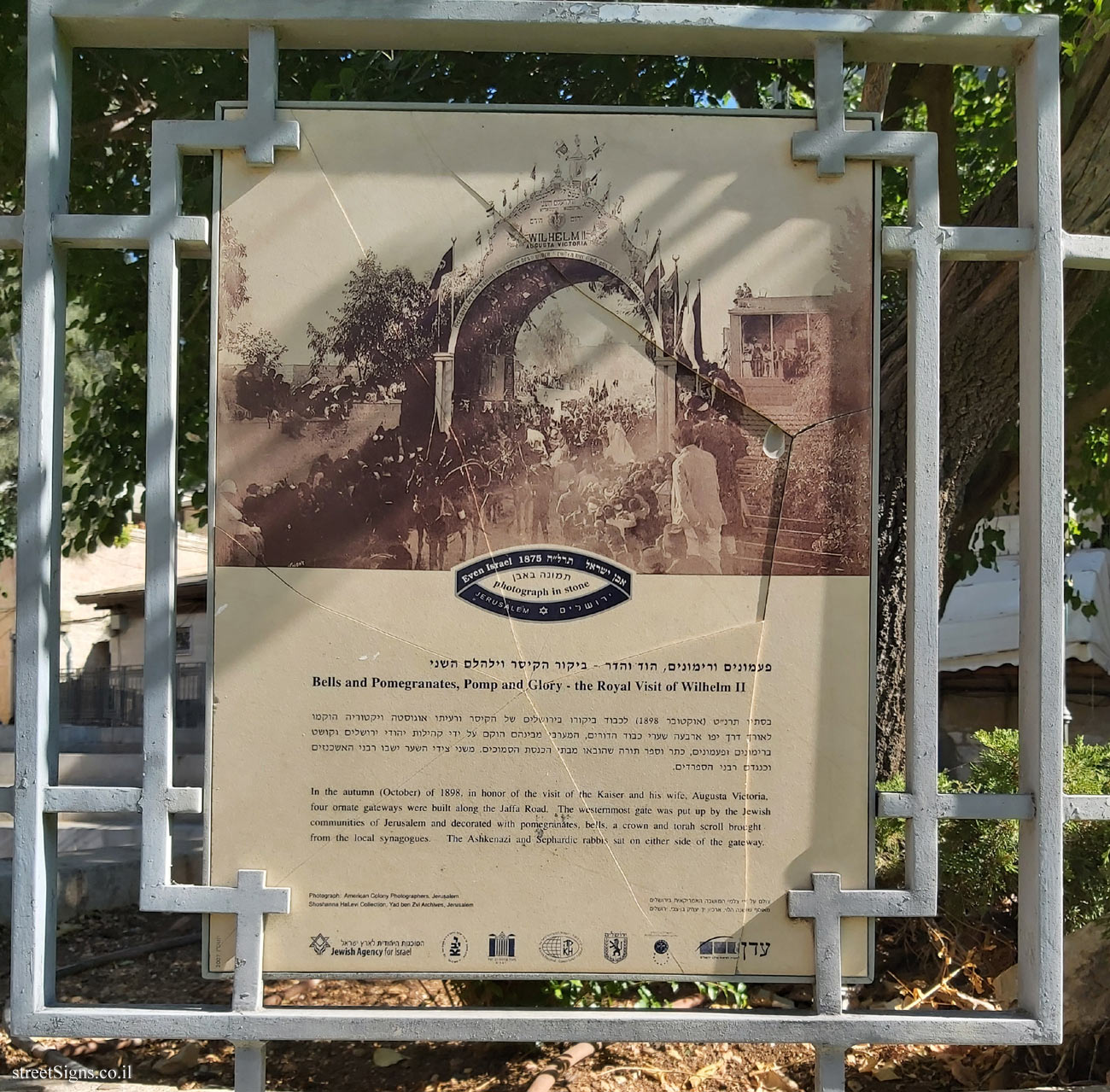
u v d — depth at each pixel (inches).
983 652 464.8
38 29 98.9
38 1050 133.3
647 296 98.4
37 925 94.8
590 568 97.3
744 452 98.1
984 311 166.9
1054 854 96.1
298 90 167.9
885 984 146.9
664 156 99.3
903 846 150.5
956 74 239.3
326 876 96.0
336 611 96.9
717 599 97.3
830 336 98.3
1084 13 147.9
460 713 96.7
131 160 187.2
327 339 98.0
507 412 97.9
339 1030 93.1
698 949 96.2
